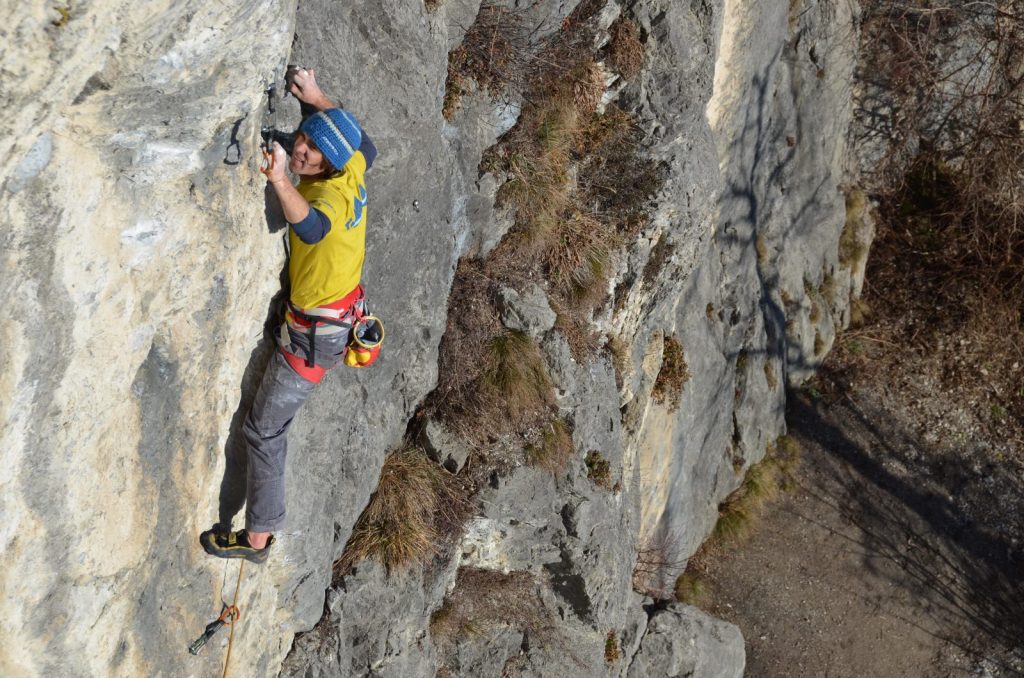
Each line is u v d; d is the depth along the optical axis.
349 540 6.16
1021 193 14.84
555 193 7.59
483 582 7.50
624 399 9.00
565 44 7.43
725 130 10.45
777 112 12.26
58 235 2.85
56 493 3.14
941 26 14.55
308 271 3.78
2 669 3.20
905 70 14.55
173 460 3.85
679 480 10.61
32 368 2.88
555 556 7.62
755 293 11.99
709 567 11.83
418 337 6.21
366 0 4.63
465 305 7.00
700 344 10.65
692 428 10.65
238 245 3.69
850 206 14.54
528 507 7.19
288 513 4.99
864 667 11.60
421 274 5.95
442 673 7.09
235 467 4.33
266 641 5.25
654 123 8.20
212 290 3.67
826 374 14.35
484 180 6.91
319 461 5.19
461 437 6.85
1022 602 12.60
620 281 8.46
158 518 3.82
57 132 2.74
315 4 4.14
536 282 7.67
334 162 3.64
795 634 11.62
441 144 5.77
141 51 2.76
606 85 8.02
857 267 14.75
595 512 7.68
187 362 3.72
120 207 3.10
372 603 6.08
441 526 6.78
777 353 12.88
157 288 3.40
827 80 13.04
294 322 3.92
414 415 6.85
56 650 3.38
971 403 14.45
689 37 8.33
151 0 2.66
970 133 15.07
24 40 2.44
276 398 4.04
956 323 14.93
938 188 15.21
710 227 10.31
